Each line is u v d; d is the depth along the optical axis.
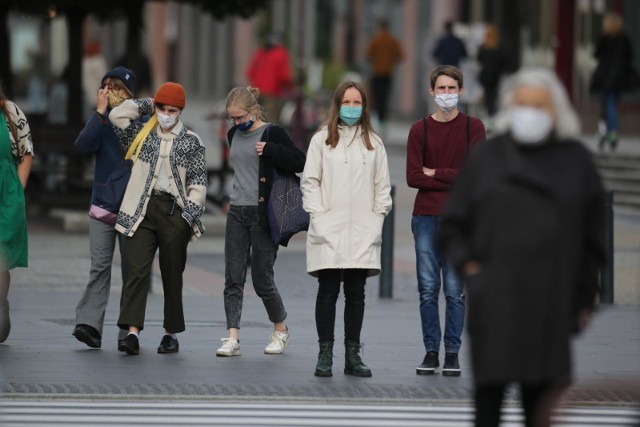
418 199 27.42
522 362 17.09
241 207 28.84
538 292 17.17
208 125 104.06
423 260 27.41
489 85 81.38
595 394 25.58
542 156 17.59
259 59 82.38
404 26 113.94
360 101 26.81
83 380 26.03
